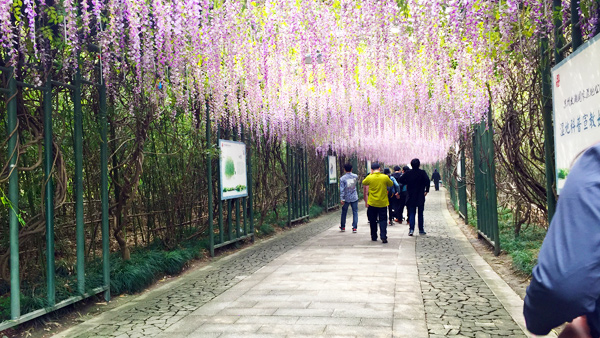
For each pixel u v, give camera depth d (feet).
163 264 18.75
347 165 32.86
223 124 24.40
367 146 54.13
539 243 21.12
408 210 30.58
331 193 55.11
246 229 27.73
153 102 15.98
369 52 14.34
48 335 11.77
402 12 12.46
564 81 9.84
